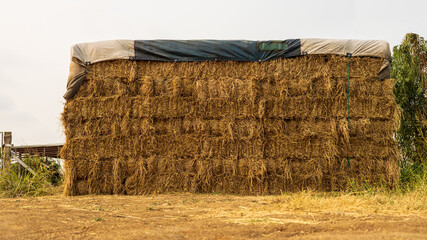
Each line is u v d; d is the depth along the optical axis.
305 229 3.73
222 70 8.31
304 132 8.08
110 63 8.35
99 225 4.18
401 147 9.65
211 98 8.13
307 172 8.12
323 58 8.29
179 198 7.21
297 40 8.30
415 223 3.87
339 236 3.16
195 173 8.13
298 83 8.19
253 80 8.12
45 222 4.32
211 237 3.47
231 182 8.09
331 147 8.09
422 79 9.91
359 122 8.15
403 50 10.20
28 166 9.73
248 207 5.66
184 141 8.16
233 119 8.12
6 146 10.30
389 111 8.23
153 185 8.11
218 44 8.30
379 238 3.01
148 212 5.33
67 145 8.13
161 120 8.24
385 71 8.33
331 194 7.53
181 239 3.40
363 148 8.20
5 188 8.45
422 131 9.60
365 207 5.44
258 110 8.09
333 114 8.18
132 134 8.18
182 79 8.28
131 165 8.12
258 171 7.98
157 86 8.27
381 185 7.90
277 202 6.20
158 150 8.18
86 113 8.18
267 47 8.30
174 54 8.34
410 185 7.87
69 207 5.88
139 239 3.37
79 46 8.35
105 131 8.19
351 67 8.29
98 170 8.12
